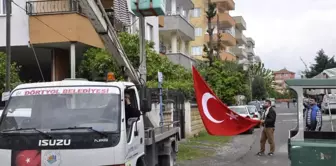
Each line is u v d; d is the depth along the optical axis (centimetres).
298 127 629
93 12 880
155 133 963
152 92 1098
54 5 1672
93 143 613
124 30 1956
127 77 1051
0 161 617
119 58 1007
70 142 611
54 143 611
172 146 1148
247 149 1653
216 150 1619
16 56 1978
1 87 1403
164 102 1395
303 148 603
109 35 950
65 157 605
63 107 662
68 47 1805
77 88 683
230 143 1877
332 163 592
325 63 6638
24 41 1678
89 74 1766
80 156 606
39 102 670
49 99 671
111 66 1659
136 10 1098
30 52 1878
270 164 1275
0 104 1141
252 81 6944
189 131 2033
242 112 2517
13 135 623
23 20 1677
